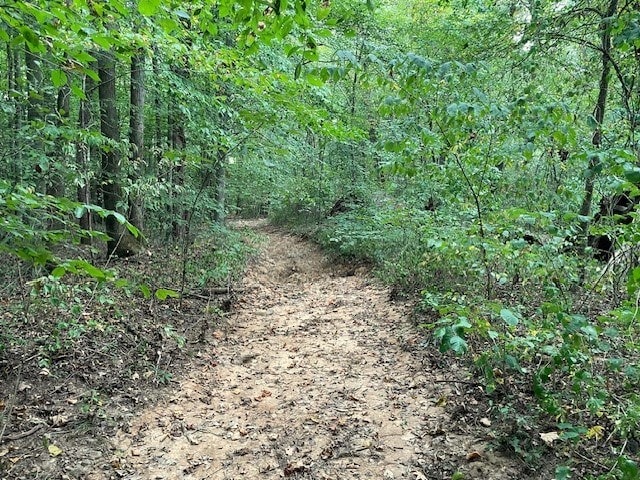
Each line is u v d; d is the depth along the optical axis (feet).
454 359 16.37
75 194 26.91
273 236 49.67
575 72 19.07
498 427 12.06
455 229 17.89
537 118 12.84
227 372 17.44
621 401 10.46
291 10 9.52
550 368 9.75
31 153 17.38
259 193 55.62
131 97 27.20
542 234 15.10
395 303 24.31
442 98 13.56
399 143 13.01
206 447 12.55
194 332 20.33
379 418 13.61
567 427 9.49
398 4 39.75
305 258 38.34
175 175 29.40
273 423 13.74
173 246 31.07
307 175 47.73
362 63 12.60
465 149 14.34
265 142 29.01
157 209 29.04
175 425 13.56
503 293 16.98
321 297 28.45
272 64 27.02
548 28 17.25
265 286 30.78
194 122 25.59
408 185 30.40
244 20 8.65
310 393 15.60
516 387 13.38
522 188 16.24
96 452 12.00
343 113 35.01
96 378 15.05
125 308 19.79
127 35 15.35
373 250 33.32
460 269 18.19
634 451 9.98
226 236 35.91
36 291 14.38
